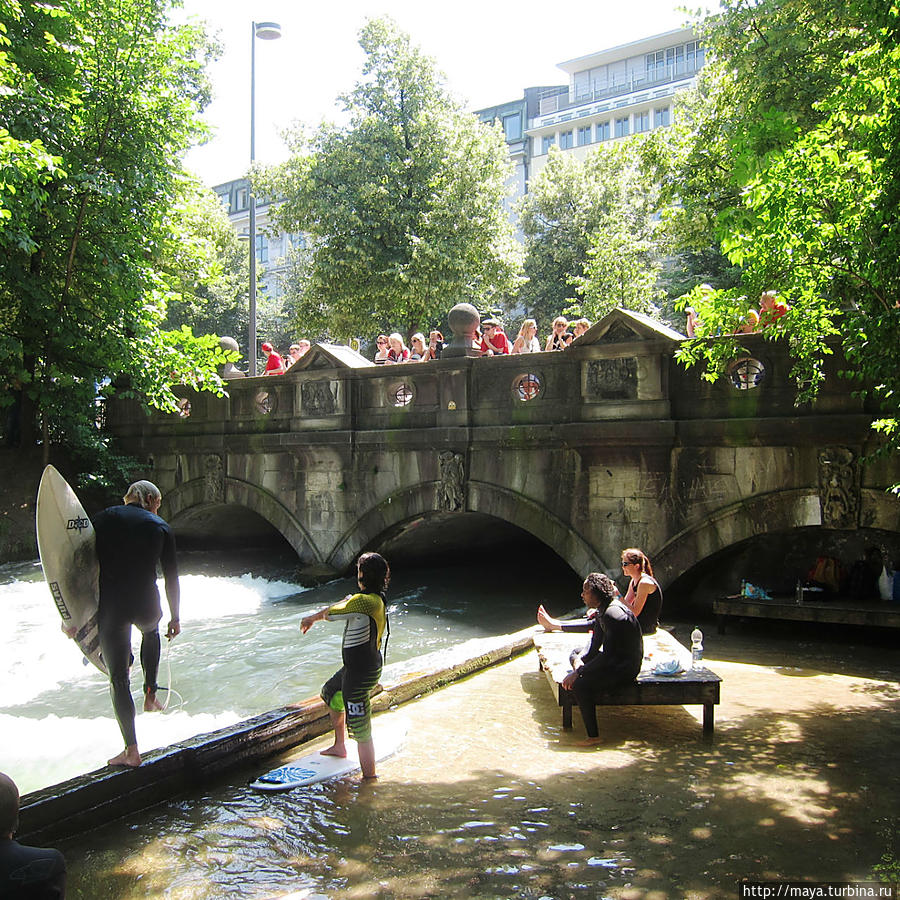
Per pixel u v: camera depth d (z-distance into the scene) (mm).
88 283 18328
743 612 10883
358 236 25266
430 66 26484
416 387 15289
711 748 6379
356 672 5750
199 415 19656
